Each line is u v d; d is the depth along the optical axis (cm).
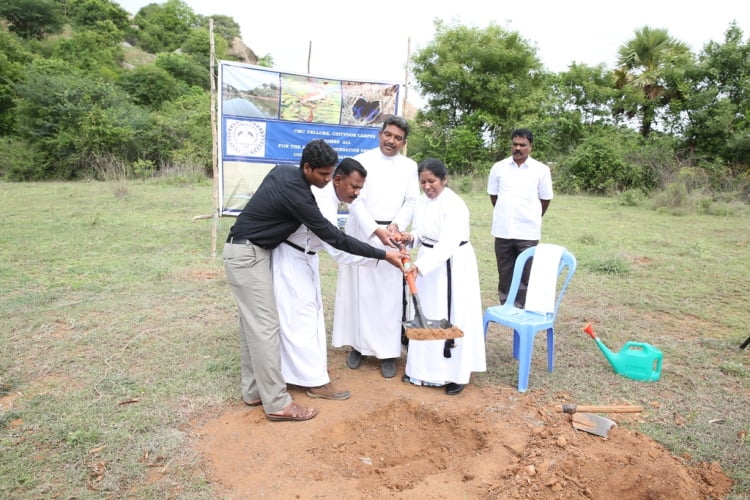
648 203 1388
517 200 527
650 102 2122
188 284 613
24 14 3519
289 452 301
